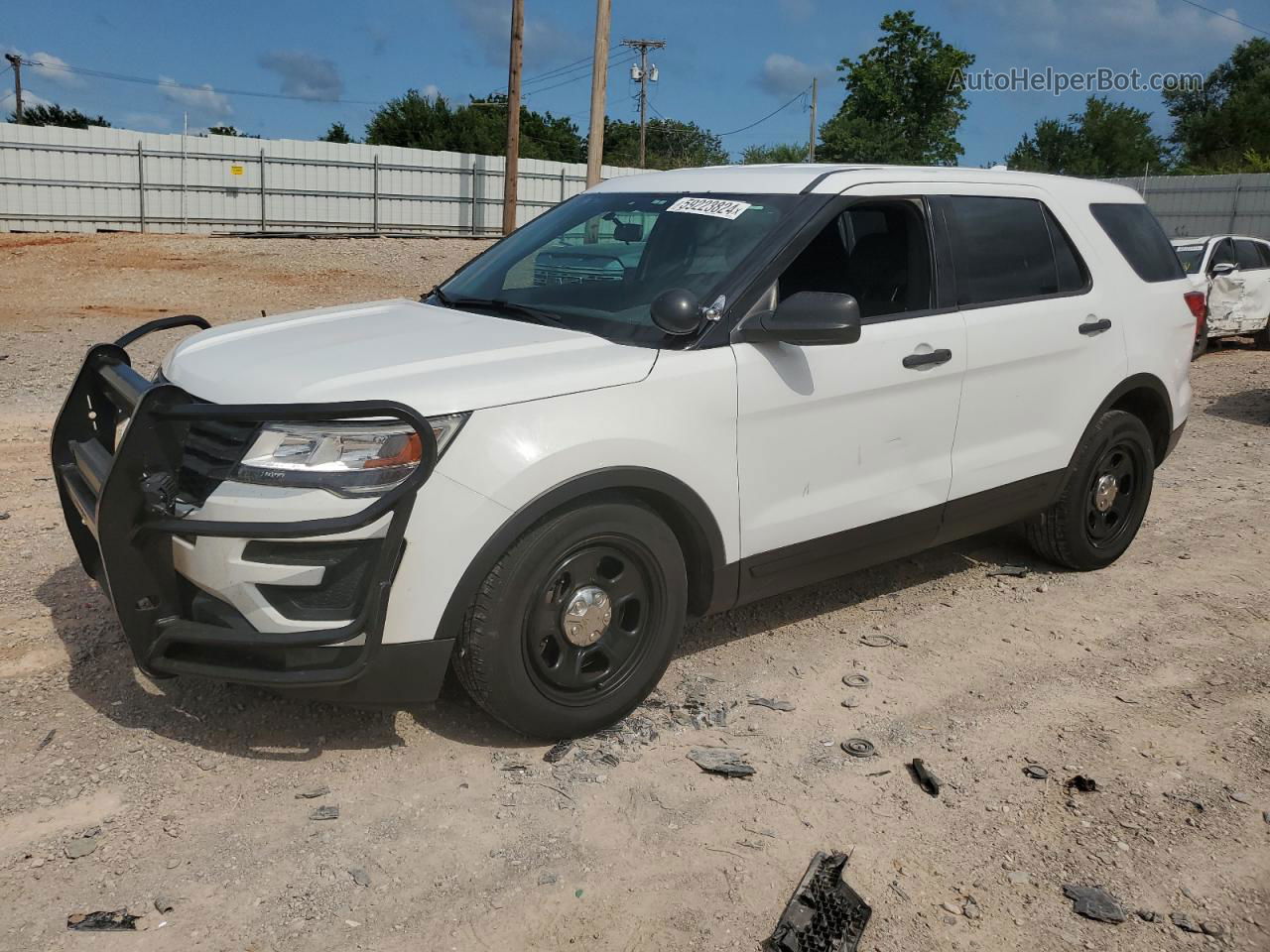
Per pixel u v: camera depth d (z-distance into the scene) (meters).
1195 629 4.82
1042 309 4.80
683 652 4.39
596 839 3.10
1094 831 3.24
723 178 4.49
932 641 4.60
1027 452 4.85
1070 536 5.29
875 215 4.41
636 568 3.61
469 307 4.30
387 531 3.09
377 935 2.67
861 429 4.15
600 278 4.17
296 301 18.89
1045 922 2.84
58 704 3.68
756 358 3.79
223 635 3.13
